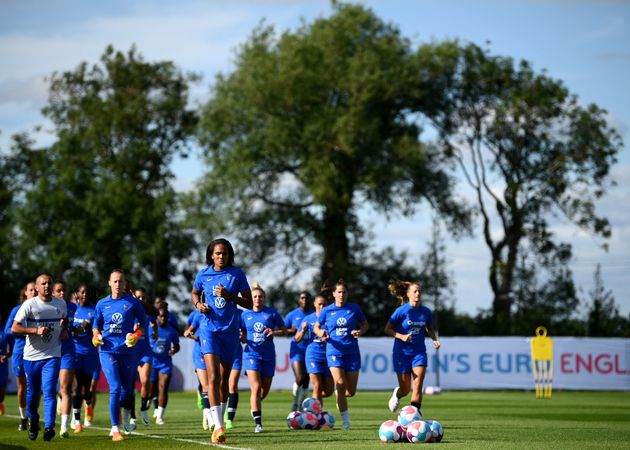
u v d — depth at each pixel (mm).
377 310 134000
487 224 129250
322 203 111375
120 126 141250
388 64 114938
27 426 37000
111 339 30906
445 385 80250
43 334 29688
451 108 125375
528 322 123375
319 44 116062
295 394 44781
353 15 116750
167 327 41812
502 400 64875
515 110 121750
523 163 127438
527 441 29422
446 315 131250
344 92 115625
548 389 76312
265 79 112250
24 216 135625
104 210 133375
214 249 28141
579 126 124375
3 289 137125
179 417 44875
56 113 148625
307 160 113750
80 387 35750
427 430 28672
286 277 126188
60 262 133250
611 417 45062
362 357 80250
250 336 36000
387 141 115500
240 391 81562
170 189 140000
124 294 31297
